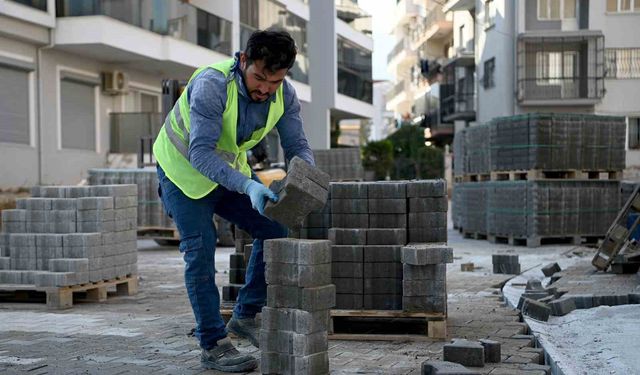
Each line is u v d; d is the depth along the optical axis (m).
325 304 4.24
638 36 28.11
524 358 4.94
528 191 15.27
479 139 17.44
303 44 33.12
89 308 7.64
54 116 19.62
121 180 15.69
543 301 7.09
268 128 4.67
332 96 36.31
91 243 7.88
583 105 28.38
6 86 18.03
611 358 5.02
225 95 4.39
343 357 5.08
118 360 5.09
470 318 6.62
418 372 4.62
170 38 21.47
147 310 7.46
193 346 5.55
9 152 17.94
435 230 5.86
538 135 15.19
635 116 28.33
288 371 4.23
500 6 28.73
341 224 5.91
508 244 16.20
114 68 22.00
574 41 28.08
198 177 4.55
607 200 15.75
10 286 7.71
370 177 44.56
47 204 8.08
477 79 31.88
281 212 4.02
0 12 16.92
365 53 41.44
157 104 24.86
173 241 17.17
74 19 18.91
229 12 25.86
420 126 49.31
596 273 9.79
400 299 5.79
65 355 5.27
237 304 5.09
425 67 46.81
